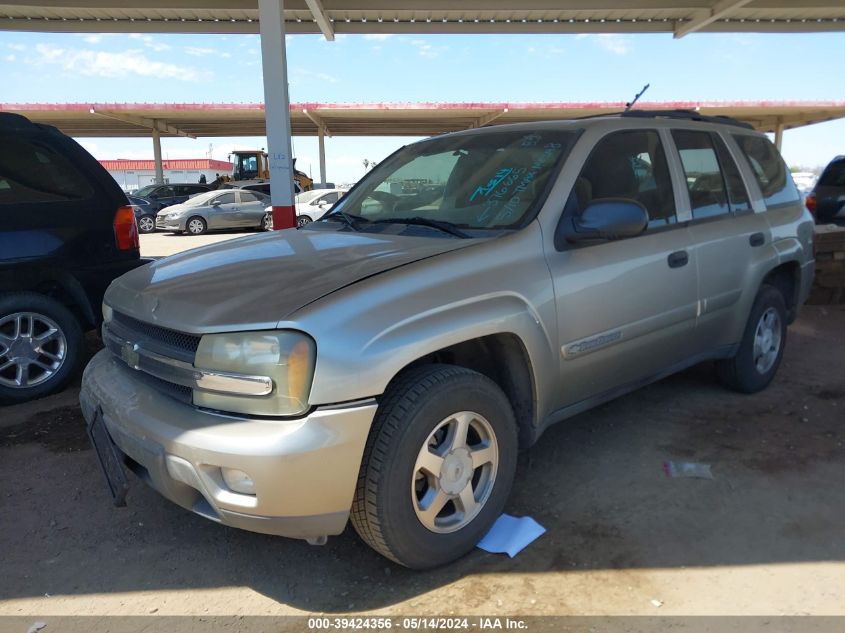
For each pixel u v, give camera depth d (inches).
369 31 460.4
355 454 90.9
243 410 91.0
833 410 168.9
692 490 129.2
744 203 168.4
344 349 89.8
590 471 137.9
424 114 1147.9
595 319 123.8
